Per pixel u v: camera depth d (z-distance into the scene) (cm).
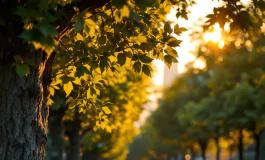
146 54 704
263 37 877
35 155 634
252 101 3672
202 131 4856
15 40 592
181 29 673
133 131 2223
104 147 2431
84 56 728
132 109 1692
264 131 3966
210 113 4306
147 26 734
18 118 618
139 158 11212
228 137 4681
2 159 612
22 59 513
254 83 4053
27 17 472
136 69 672
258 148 3975
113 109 1477
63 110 1494
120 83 1559
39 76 628
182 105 7144
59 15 602
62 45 743
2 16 583
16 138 618
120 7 496
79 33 748
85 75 746
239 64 3959
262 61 3781
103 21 722
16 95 614
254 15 870
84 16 517
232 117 3794
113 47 696
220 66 4184
